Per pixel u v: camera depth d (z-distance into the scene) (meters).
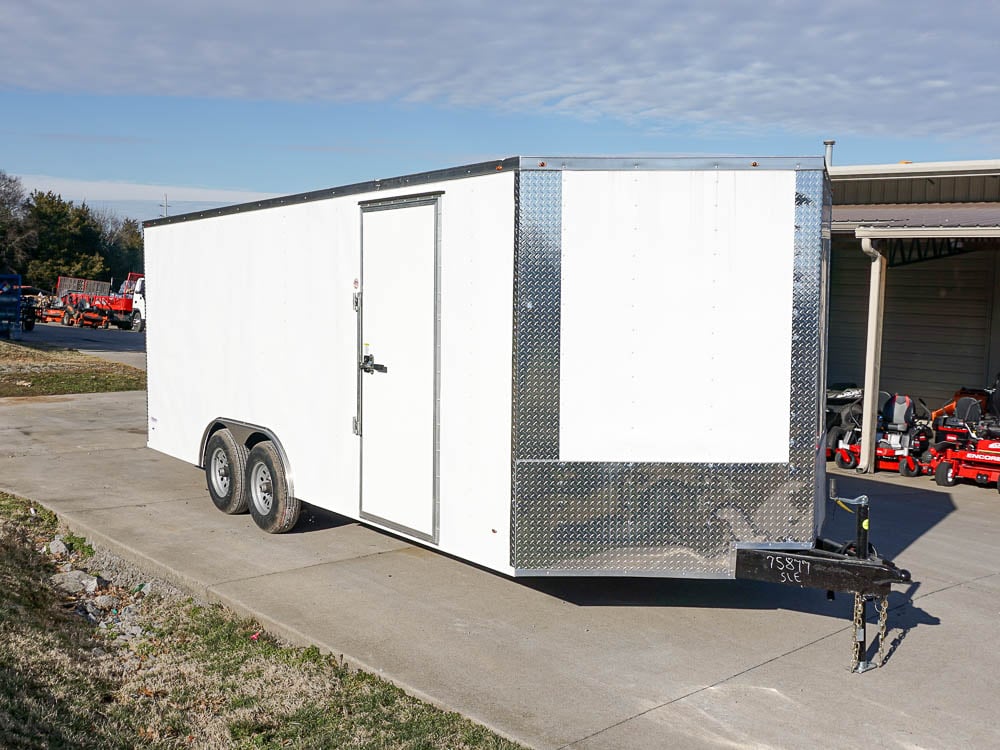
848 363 14.02
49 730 4.14
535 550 5.37
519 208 5.26
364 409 6.74
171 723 4.44
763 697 4.82
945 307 12.98
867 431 11.55
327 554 7.39
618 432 5.29
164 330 9.86
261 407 8.09
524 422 5.32
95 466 11.11
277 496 7.77
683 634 5.75
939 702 4.81
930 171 12.51
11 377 20.52
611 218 5.22
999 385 11.30
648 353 5.25
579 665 5.20
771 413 5.22
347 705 4.65
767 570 5.21
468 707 4.61
